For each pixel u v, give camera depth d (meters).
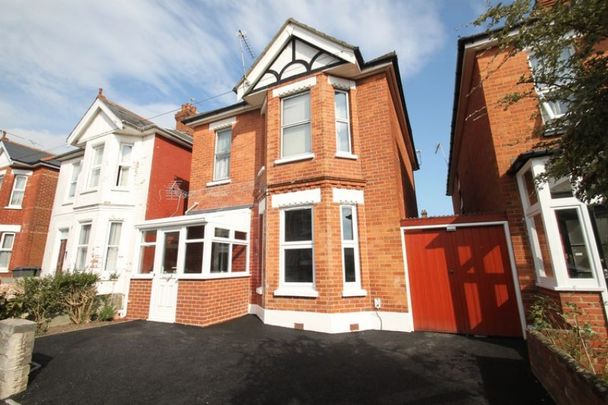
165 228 8.90
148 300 8.62
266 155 8.70
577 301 5.05
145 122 13.28
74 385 4.30
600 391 2.59
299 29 8.95
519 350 5.43
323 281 7.12
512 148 6.71
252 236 9.48
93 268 10.45
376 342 6.10
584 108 2.48
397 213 7.50
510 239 6.48
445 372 4.56
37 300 7.54
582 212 5.28
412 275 7.21
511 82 7.03
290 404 3.71
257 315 8.55
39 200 15.83
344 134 8.54
